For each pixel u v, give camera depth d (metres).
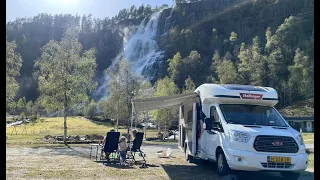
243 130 8.75
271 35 140.38
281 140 8.61
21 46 196.00
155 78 147.62
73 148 19.33
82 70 27.67
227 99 10.02
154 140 32.91
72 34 28.45
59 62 27.02
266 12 169.25
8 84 29.91
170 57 162.25
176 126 49.44
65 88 26.83
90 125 63.16
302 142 8.95
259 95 10.15
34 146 20.42
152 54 168.50
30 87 166.00
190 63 144.50
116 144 12.05
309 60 104.81
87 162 12.23
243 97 10.04
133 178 8.92
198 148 11.08
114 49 192.62
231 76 104.81
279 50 114.50
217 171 10.20
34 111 88.00
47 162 12.03
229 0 192.62
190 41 167.62
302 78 98.62
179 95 11.56
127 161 12.48
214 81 117.38
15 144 22.08
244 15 180.62
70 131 49.72
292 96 96.12
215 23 183.62
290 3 160.75
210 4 192.88
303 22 131.00
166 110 39.25
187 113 12.65
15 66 30.67
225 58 133.38
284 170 8.45
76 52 28.05
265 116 9.89
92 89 28.62
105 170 10.24
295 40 125.44
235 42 160.12
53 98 26.91
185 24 184.00
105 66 178.62
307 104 87.25
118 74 41.66
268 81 102.81
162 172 10.12
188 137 12.47
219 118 9.70
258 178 9.52
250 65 107.88
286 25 132.12
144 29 192.88
